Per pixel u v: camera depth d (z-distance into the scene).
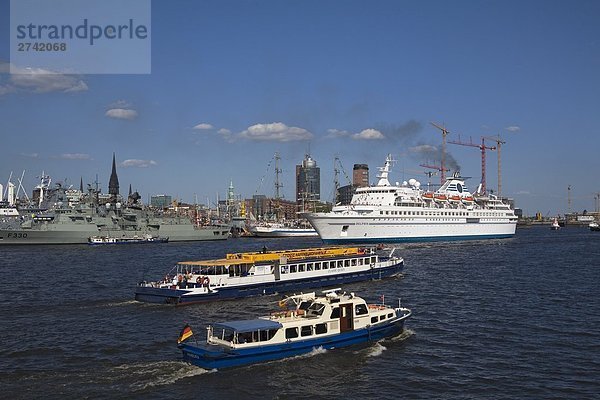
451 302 64.62
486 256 128.00
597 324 52.88
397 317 47.84
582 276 89.38
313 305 43.91
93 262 116.00
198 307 62.56
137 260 121.00
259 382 36.09
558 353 43.03
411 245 162.50
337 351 42.47
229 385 35.53
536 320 54.66
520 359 41.50
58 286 78.44
